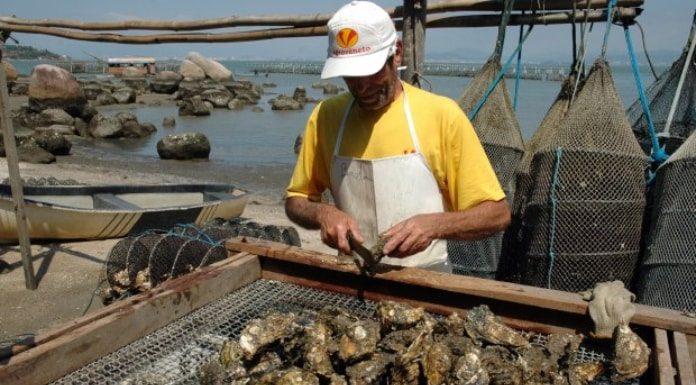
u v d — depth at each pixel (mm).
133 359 2424
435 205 3164
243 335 2459
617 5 4859
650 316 2486
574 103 4574
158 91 50875
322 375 2373
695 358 2393
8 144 6863
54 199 9625
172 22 7223
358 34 2717
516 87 5504
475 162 3012
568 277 4285
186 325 2730
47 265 8031
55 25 8031
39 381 2154
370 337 2463
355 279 3053
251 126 30984
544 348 2426
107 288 5750
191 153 20984
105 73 93375
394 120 3074
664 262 3945
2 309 6652
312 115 3418
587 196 4199
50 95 29078
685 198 3916
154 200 10664
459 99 5371
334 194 3398
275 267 3303
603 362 2400
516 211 4863
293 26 6562
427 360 2326
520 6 5273
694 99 5309
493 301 2744
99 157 21234
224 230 5914
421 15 5422
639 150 4332
